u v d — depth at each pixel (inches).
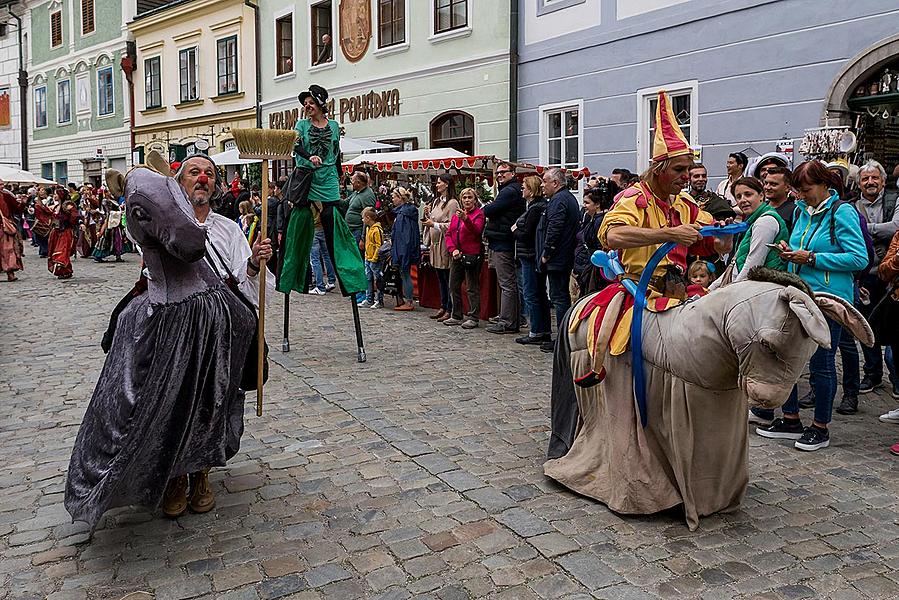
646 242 144.3
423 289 425.4
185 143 935.0
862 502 161.9
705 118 430.6
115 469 129.5
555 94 522.9
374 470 180.2
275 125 796.0
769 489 168.6
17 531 150.3
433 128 621.9
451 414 223.8
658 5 448.5
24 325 376.8
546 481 171.9
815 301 129.6
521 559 137.6
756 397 125.6
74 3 1109.1
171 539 146.3
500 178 345.7
